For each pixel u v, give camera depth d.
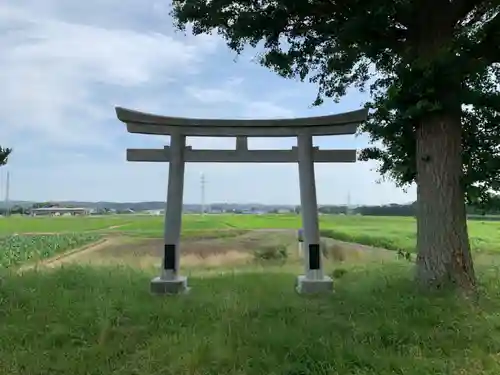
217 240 28.28
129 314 6.39
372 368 4.56
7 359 4.85
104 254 21.52
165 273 8.61
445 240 7.19
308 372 4.50
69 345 5.29
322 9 7.71
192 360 4.75
